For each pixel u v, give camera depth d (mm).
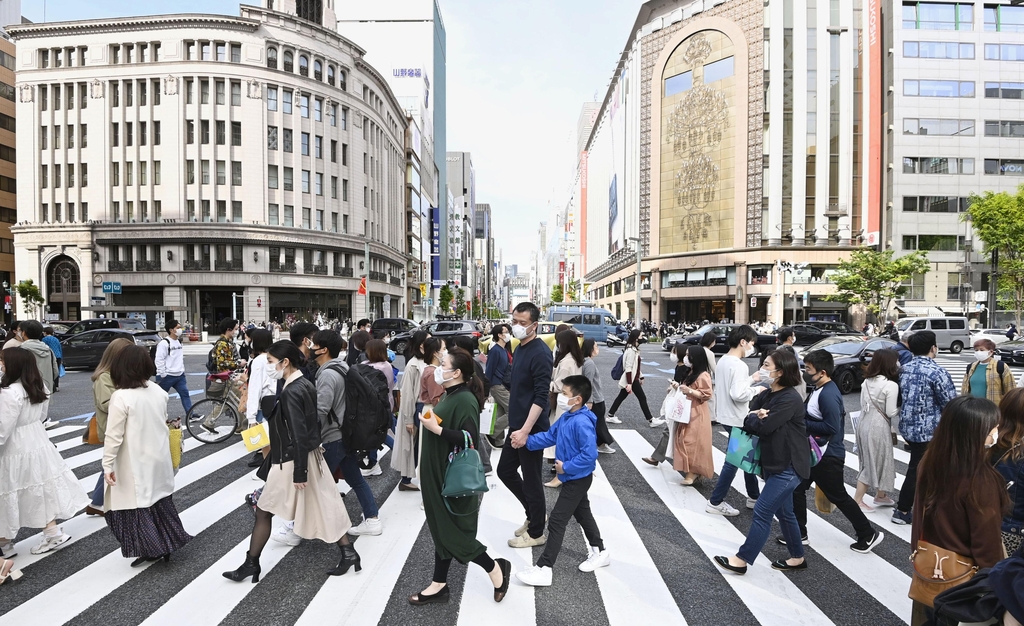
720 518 5324
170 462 4180
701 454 6129
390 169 58781
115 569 4160
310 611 3541
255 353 6656
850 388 13305
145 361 4008
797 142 45156
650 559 4395
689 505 5688
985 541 2383
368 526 4844
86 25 40188
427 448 3598
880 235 44406
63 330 21750
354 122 48625
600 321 33969
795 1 44969
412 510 5512
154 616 3475
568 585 3945
